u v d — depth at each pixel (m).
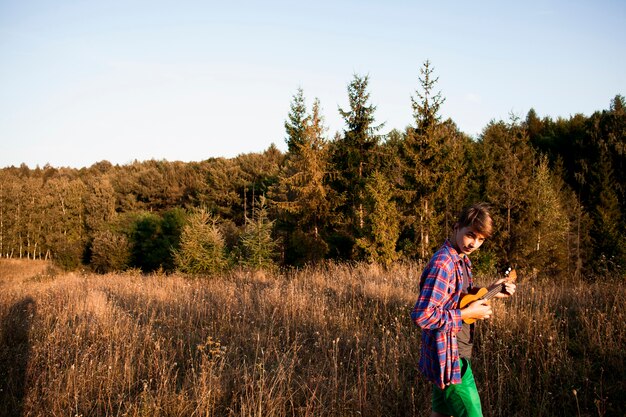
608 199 27.53
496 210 21.72
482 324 5.48
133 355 5.29
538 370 4.35
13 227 47.91
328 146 23.44
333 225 23.17
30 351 5.64
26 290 10.96
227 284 11.12
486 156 25.50
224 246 19.83
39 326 6.76
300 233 21.41
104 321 6.55
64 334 6.25
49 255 44.50
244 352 5.62
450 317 2.67
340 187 23.41
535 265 20.70
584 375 4.26
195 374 4.65
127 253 31.33
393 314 6.67
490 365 4.62
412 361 4.87
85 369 4.95
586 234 25.41
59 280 14.45
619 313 5.39
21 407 4.32
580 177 29.95
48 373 4.93
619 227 26.03
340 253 22.02
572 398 3.95
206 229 19.55
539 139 38.12
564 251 22.61
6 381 4.96
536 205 22.11
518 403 4.00
